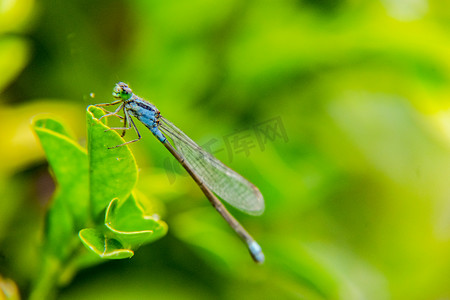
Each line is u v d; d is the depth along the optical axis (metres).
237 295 0.26
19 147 0.25
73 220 0.24
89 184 0.23
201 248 0.25
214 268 0.26
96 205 0.24
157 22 0.26
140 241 0.23
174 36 0.26
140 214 0.23
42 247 0.24
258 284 0.26
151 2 0.26
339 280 0.26
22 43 0.26
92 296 0.25
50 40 0.26
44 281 0.24
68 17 0.26
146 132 0.26
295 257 0.26
